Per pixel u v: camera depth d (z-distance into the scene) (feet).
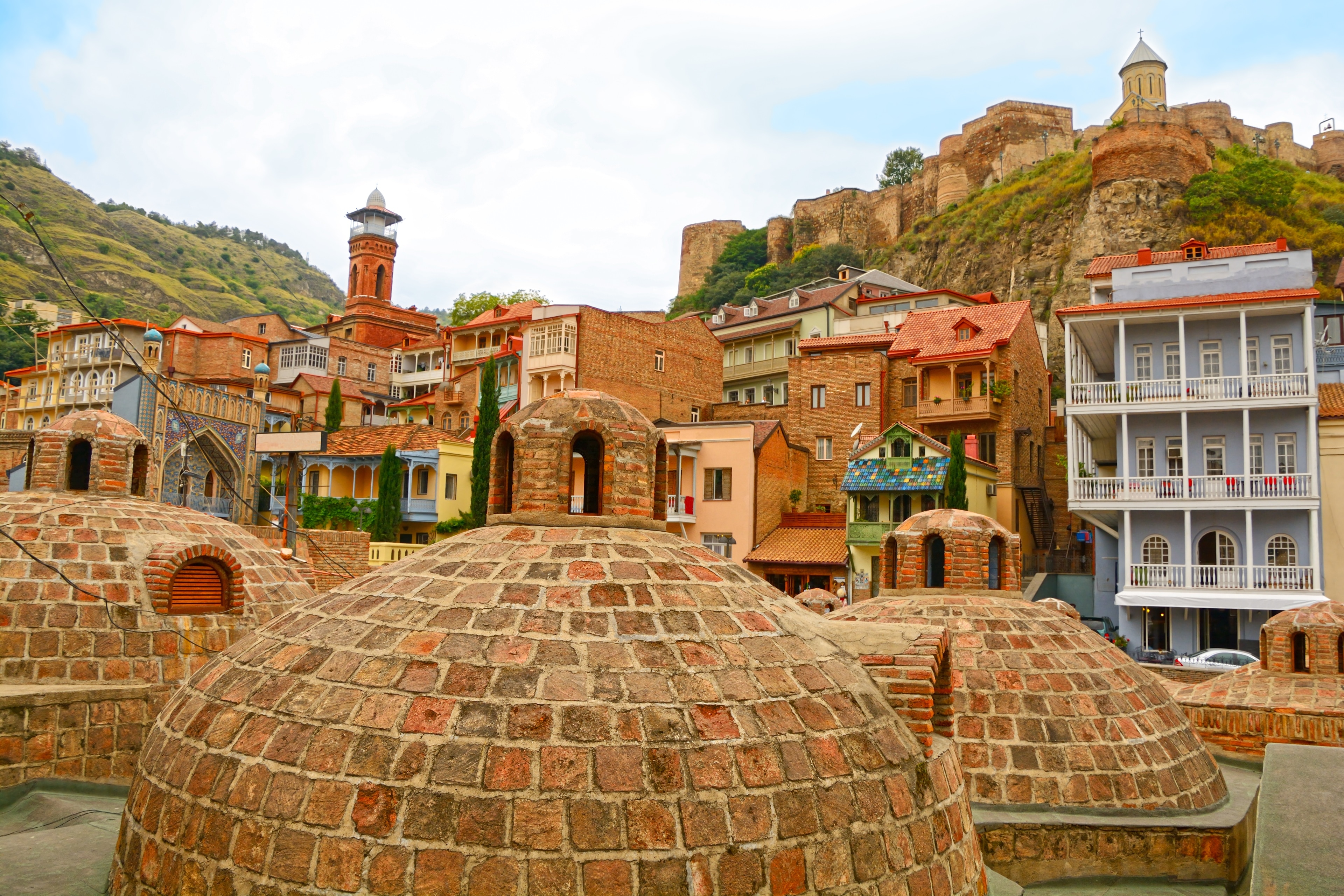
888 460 149.07
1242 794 44.45
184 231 607.78
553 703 23.71
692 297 363.35
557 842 21.83
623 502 30.89
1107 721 41.42
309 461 175.63
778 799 23.56
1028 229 267.18
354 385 258.37
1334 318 145.79
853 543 148.15
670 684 24.68
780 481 169.27
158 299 392.47
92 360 174.50
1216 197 224.33
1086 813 39.37
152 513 52.03
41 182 477.36
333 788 22.93
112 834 33.99
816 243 360.69
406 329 300.20
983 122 330.13
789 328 223.92
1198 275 128.16
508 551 28.78
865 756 25.77
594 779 22.57
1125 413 124.06
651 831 22.21
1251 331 124.06
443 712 23.62
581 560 28.14
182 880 23.91
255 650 28.40
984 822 38.34
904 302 223.30
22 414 180.86
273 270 613.11
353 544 110.93
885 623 30.89
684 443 162.81
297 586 56.44
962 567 47.57
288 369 259.60
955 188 331.16
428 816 22.11
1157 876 38.27
